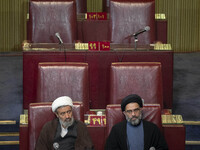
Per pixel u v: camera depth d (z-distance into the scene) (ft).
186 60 78.13
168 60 52.01
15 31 85.56
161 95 48.16
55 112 40.29
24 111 52.06
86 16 63.72
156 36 63.16
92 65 51.75
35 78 51.52
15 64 74.43
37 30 59.31
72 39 59.72
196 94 62.64
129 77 48.16
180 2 85.10
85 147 40.19
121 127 40.91
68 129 40.34
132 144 40.57
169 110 52.54
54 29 59.52
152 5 59.72
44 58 51.37
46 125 40.65
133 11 59.36
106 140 41.29
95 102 52.21
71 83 48.16
